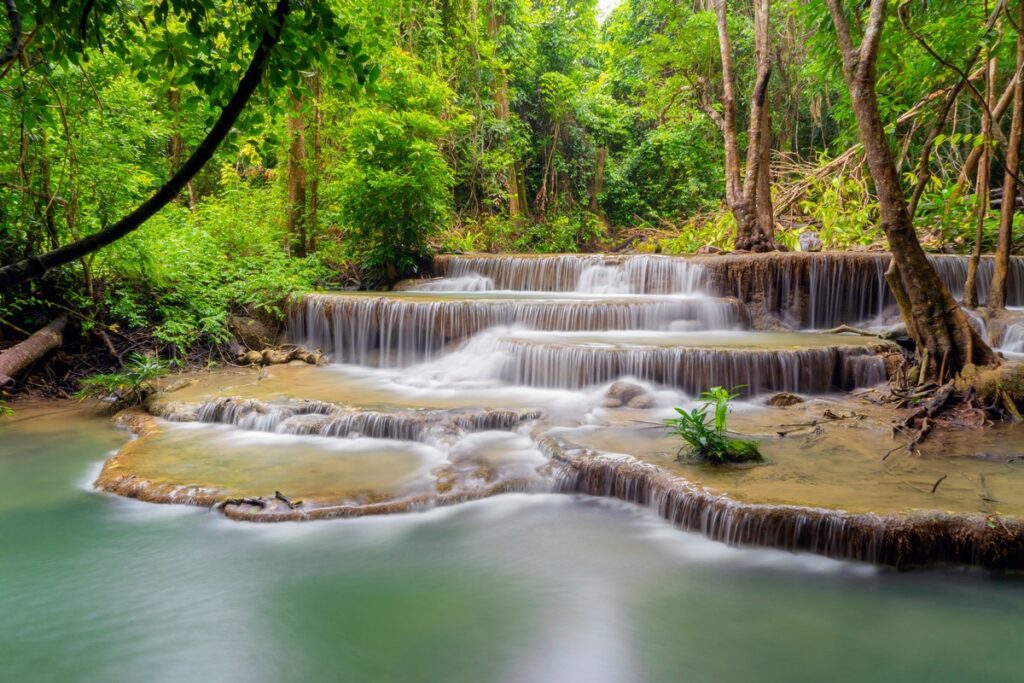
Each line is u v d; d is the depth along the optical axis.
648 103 23.02
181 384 10.03
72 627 4.07
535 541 5.24
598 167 25.19
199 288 12.41
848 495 5.18
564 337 10.61
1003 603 4.27
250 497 5.83
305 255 16.11
